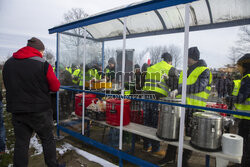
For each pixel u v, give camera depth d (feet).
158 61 6.72
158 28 7.95
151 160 6.54
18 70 5.44
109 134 8.93
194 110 6.07
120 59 8.54
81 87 10.09
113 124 7.86
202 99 5.55
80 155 8.81
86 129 9.66
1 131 8.43
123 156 7.16
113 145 7.90
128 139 7.90
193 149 5.69
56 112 11.06
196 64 5.67
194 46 5.80
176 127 6.15
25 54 5.59
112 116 7.86
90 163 8.05
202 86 5.51
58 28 10.37
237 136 5.35
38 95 5.58
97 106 8.75
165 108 6.23
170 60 6.31
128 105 7.93
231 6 5.22
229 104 5.21
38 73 5.52
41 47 6.10
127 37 9.70
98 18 7.92
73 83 10.48
